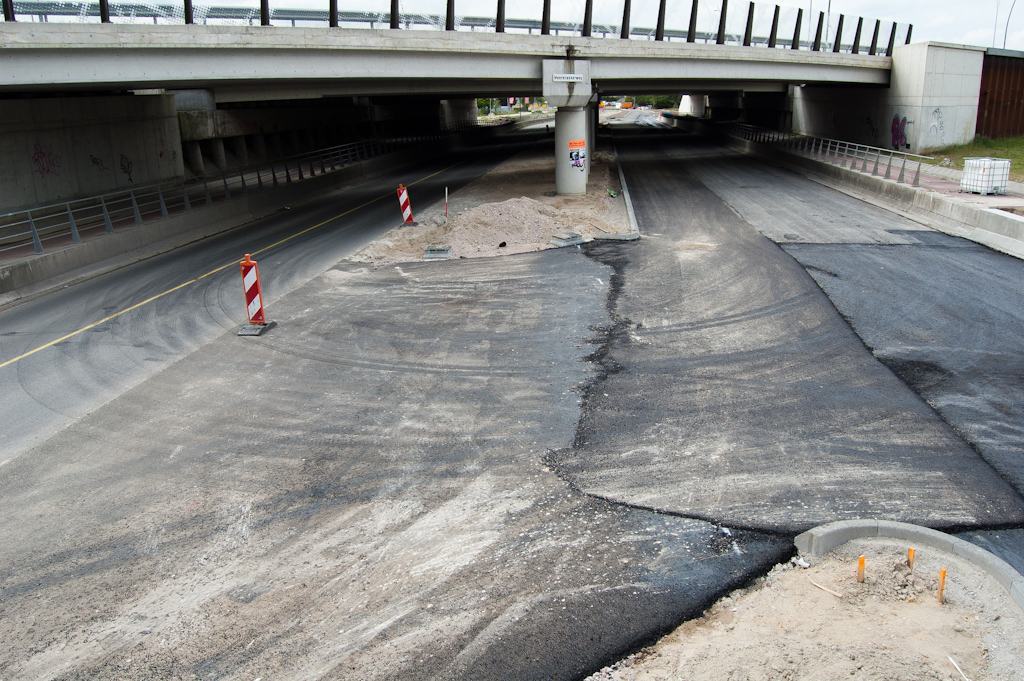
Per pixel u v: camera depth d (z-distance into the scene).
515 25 25.69
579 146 27.02
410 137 59.25
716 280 14.86
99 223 21.73
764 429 8.47
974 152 34.25
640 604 5.60
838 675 4.62
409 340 12.06
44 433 9.06
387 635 5.38
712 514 6.80
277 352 11.74
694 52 29.17
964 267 15.45
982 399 9.10
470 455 8.12
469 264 17.22
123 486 7.73
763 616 5.36
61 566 6.39
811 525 6.55
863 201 24.78
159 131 30.61
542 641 5.23
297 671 5.06
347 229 22.58
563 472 7.67
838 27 35.00
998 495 6.97
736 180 30.98
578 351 11.25
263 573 6.18
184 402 9.88
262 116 41.69
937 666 4.65
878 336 11.44
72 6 17.69
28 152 22.61
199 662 5.20
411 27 23.19
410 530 6.74
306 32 20.39
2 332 13.30
